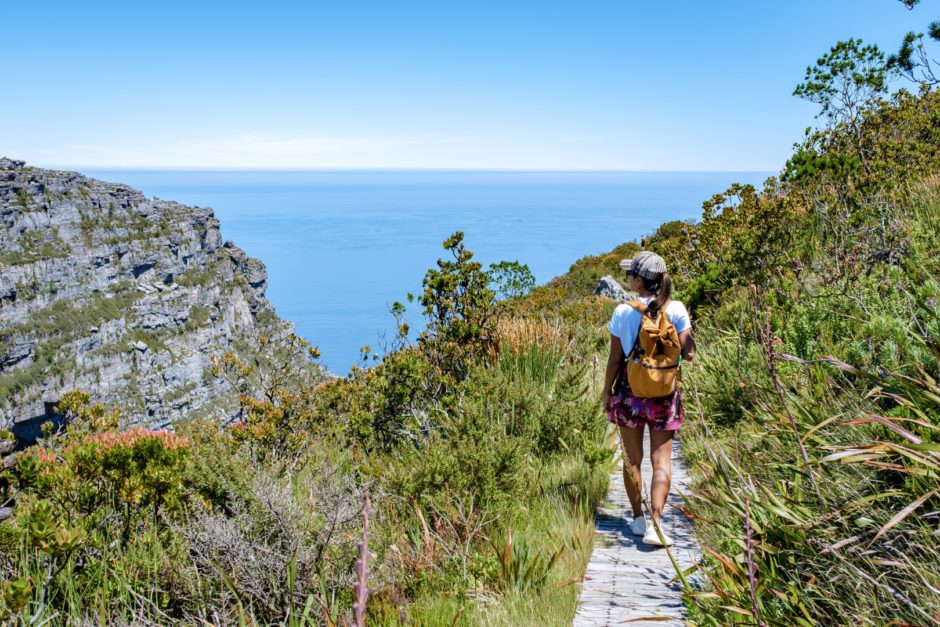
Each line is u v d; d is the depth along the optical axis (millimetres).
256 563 3740
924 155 11039
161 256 192500
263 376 7910
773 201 9195
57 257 165750
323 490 4449
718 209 11438
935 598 2193
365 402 7887
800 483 3205
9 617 2912
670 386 3861
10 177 162500
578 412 6516
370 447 7434
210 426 7438
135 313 177375
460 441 5570
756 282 8062
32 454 4254
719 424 5367
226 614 3475
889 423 2424
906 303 4176
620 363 4059
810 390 4082
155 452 4574
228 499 4477
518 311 10133
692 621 2715
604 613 3191
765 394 4375
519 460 5230
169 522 4285
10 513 3943
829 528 2670
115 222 185625
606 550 4027
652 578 3557
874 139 11492
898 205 8336
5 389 143000
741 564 2746
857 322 4391
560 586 3453
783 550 2682
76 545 3359
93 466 4367
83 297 168625
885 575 2420
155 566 3908
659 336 3842
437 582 3938
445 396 7438
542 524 4555
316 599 3537
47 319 158375
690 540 3900
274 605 3631
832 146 12242
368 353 9281
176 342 184375
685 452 5188
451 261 8500
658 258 4039
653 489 3930
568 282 24938
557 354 8820
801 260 8195
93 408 6070
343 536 4094
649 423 3963
